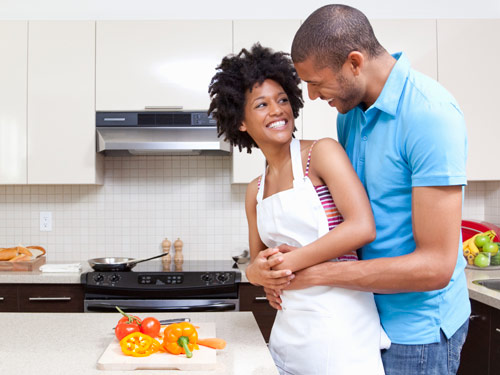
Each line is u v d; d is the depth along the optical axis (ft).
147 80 8.70
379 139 3.58
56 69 8.66
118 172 9.86
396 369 3.67
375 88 3.53
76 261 9.50
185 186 9.93
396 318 3.66
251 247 4.55
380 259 3.36
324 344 3.59
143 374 3.25
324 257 3.47
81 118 8.68
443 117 3.17
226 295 7.97
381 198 3.62
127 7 9.52
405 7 9.74
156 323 3.79
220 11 9.61
